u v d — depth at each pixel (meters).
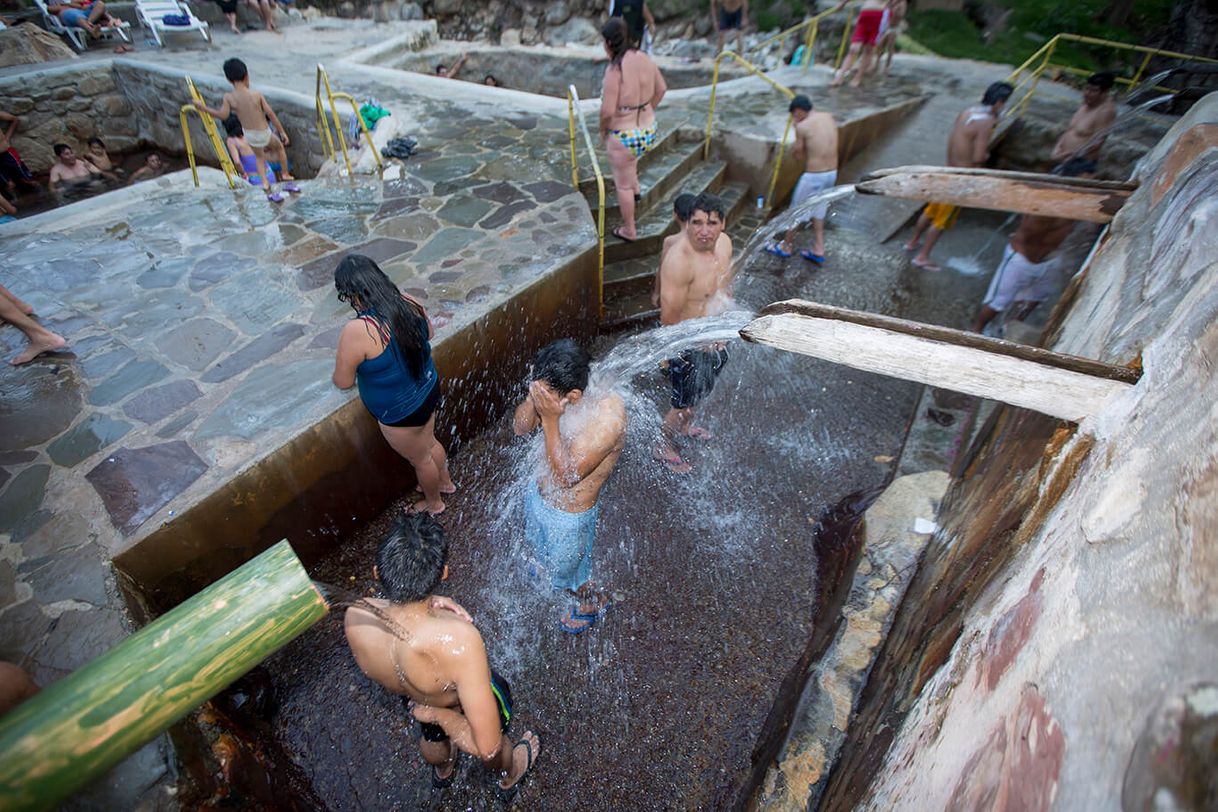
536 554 3.15
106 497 2.97
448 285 4.57
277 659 3.22
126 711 1.03
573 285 5.05
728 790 2.79
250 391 3.62
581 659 3.28
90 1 10.48
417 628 2.04
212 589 1.17
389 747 2.90
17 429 3.34
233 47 10.72
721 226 3.60
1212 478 0.94
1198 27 9.84
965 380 1.80
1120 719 0.82
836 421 4.89
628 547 3.87
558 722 3.02
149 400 3.55
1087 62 10.48
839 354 1.93
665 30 12.89
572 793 2.78
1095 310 2.84
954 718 1.61
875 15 8.90
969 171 3.29
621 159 5.55
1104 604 1.09
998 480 2.83
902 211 7.59
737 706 3.10
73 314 4.23
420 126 7.61
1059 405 1.71
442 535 2.11
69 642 2.43
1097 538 1.29
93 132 9.84
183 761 2.07
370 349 3.04
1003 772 1.14
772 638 3.41
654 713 3.06
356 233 5.27
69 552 2.74
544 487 2.95
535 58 11.99
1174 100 7.62
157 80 9.34
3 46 9.25
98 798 1.93
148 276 4.65
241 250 5.00
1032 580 1.60
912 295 6.43
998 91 5.70
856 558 3.44
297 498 3.45
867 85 9.54
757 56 11.33
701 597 3.60
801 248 7.13
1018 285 5.34
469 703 2.07
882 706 2.41
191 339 4.04
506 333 4.51
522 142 7.11
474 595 3.59
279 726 2.96
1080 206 3.23
